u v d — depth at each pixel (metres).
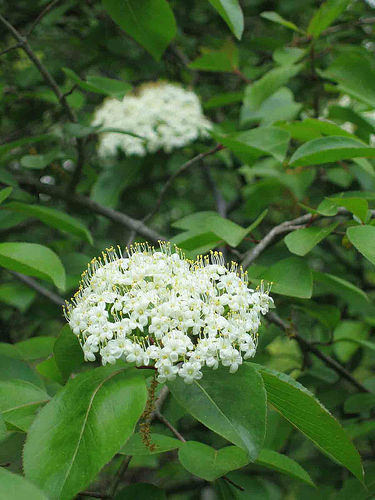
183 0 0.67
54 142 0.58
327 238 0.56
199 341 0.23
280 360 0.59
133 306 0.23
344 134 0.37
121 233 0.65
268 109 0.48
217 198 0.58
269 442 0.38
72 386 0.23
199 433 0.49
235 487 0.30
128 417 0.21
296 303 0.42
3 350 0.35
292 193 0.51
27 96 0.55
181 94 0.56
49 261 0.29
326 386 0.46
